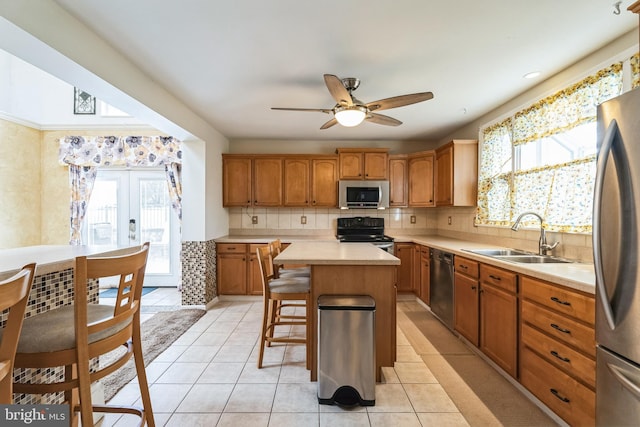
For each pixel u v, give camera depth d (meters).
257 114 3.54
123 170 4.84
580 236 2.26
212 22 1.81
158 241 4.91
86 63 1.86
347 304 1.88
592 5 1.66
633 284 1.16
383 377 2.19
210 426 1.69
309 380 2.16
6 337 0.85
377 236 4.50
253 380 2.17
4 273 1.06
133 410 1.46
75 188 4.55
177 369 2.33
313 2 1.64
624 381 1.17
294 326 3.27
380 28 1.87
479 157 3.63
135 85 2.36
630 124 1.16
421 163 4.41
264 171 4.55
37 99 4.50
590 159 2.13
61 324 1.18
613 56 2.00
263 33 1.93
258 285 4.23
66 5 1.66
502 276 2.23
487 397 2.03
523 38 1.98
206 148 3.90
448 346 2.82
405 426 1.69
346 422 1.72
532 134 2.73
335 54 2.19
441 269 3.31
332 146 4.89
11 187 4.21
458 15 1.75
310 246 2.87
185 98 3.03
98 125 4.59
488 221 3.45
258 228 4.87
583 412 1.54
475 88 2.78
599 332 1.31
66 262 1.34
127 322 1.31
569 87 2.33
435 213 4.92
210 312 3.74
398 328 3.25
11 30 1.48
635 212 1.14
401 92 2.87
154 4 1.65
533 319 1.92
